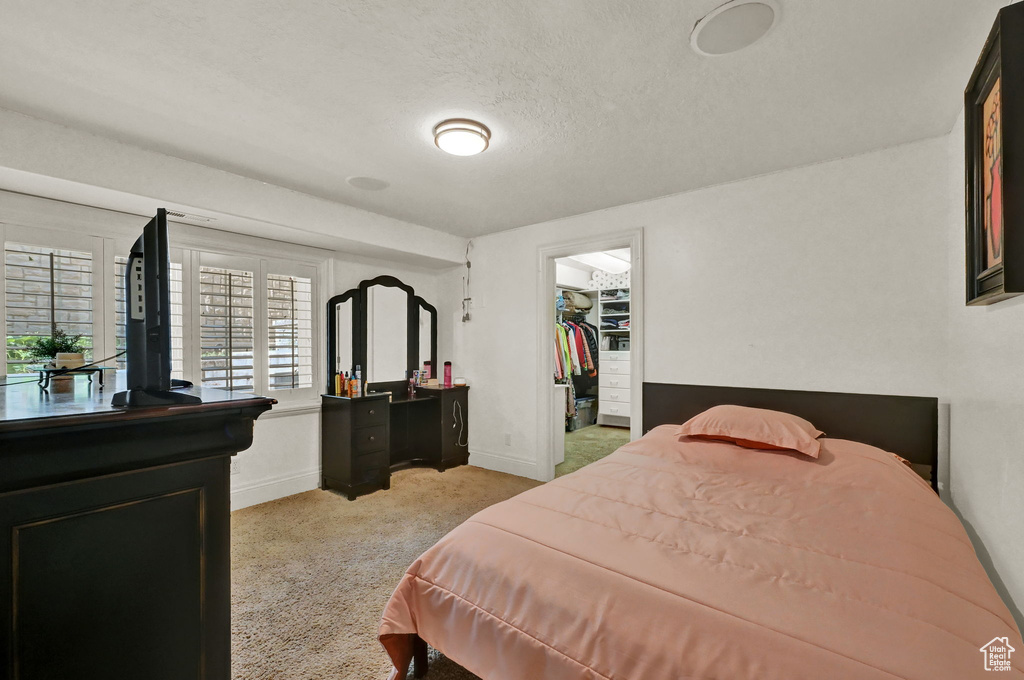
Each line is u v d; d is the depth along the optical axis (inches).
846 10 55.6
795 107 79.4
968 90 60.3
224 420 43.6
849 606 41.6
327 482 139.9
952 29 59.1
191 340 117.7
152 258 44.3
